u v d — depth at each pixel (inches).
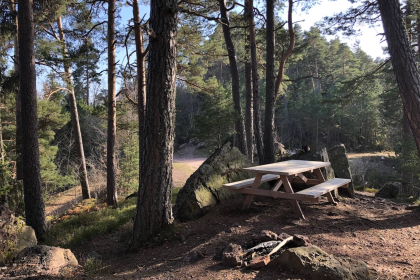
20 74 309.9
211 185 245.1
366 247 156.6
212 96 601.9
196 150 1679.4
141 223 196.9
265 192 208.8
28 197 302.7
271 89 410.3
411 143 695.1
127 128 633.0
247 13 505.7
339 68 1904.5
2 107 583.8
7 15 404.8
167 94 191.5
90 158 896.9
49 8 446.6
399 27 241.3
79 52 438.6
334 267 109.2
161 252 173.8
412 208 241.3
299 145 1825.8
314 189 206.7
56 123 671.1
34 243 191.0
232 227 188.4
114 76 439.5
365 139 1664.6
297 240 138.8
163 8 185.3
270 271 120.4
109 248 229.3
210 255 150.9
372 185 911.7
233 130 635.5
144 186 196.2
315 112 1630.2
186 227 201.8
